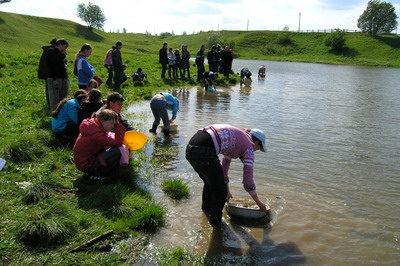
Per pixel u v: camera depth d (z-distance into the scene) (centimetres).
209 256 404
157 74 2202
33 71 1755
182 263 387
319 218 502
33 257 361
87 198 494
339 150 831
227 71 2298
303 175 662
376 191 602
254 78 2700
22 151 609
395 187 621
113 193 494
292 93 1844
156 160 702
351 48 8338
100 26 10350
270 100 1554
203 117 1129
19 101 1072
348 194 586
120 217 458
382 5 9662
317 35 9544
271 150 807
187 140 852
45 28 7481
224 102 1443
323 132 1003
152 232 442
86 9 10088
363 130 1045
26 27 6900
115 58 1491
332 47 8438
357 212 524
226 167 504
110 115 539
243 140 459
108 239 407
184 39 11944
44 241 383
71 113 704
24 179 540
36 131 730
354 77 3316
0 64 1825
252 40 9769
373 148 859
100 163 539
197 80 2091
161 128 954
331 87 2253
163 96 877
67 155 641
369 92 2034
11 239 381
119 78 1523
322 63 6850
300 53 8500
